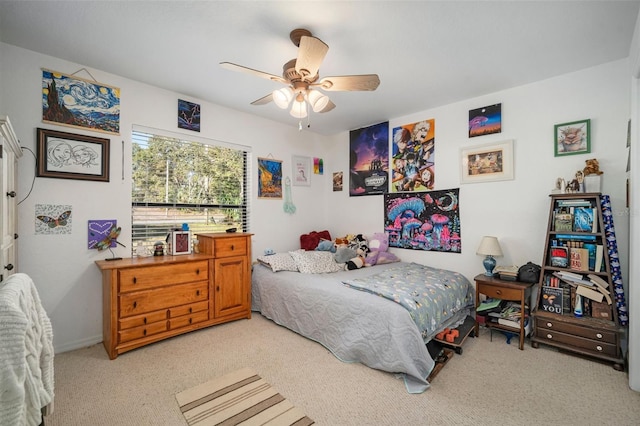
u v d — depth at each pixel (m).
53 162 2.32
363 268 3.34
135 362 2.20
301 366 2.16
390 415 1.64
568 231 2.41
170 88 2.91
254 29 1.95
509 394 1.82
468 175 3.15
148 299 2.42
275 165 3.92
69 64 2.40
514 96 2.86
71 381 1.94
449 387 1.90
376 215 3.99
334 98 3.13
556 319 2.35
